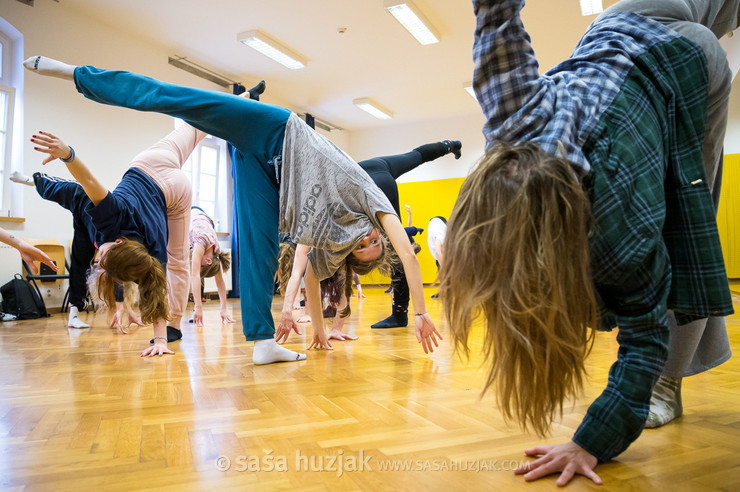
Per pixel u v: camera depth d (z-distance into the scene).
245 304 2.27
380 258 2.59
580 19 7.16
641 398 0.89
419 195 12.10
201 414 1.38
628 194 0.87
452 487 0.89
